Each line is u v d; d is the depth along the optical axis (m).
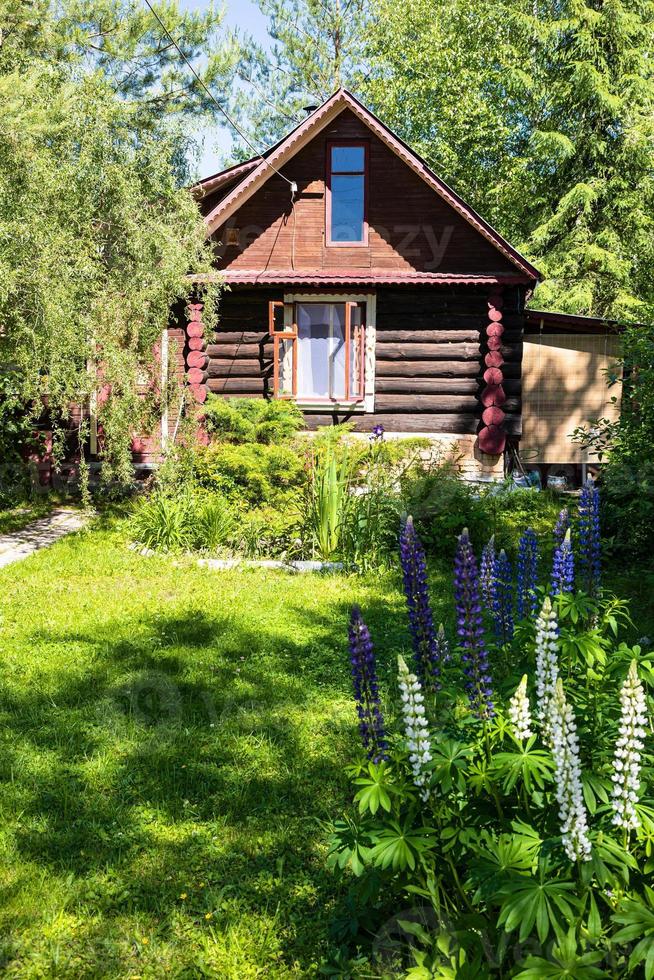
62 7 16.69
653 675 3.33
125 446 11.18
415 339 15.60
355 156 15.66
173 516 11.10
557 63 25.53
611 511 9.66
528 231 26.78
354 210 15.74
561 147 24.08
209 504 11.20
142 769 5.15
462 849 3.01
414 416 15.73
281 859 4.17
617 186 24.72
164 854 4.29
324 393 15.95
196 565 10.23
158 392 11.66
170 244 10.98
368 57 30.17
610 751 3.01
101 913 3.83
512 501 12.33
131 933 3.71
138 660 6.99
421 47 28.03
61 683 6.51
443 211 15.50
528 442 16.73
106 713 5.95
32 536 12.08
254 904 3.93
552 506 12.44
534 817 2.94
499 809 2.94
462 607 3.33
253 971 3.48
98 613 8.30
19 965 3.51
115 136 11.05
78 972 3.48
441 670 3.68
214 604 8.66
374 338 15.64
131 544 11.29
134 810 4.70
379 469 12.00
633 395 9.51
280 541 11.01
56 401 10.73
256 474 11.30
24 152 9.98
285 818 4.61
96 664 6.92
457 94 27.84
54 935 3.69
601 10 24.64
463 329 15.55
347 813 4.60
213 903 3.89
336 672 6.86
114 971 3.49
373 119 15.05
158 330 11.30
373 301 15.55
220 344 15.73
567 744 2.51
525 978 2.42
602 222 25.02
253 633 7.75
